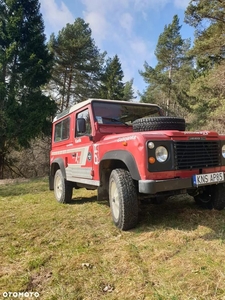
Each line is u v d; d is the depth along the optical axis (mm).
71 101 22516
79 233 3125
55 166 6035
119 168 3438
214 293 1675
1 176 15562
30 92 15055
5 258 2490
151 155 2730
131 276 1978
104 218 3771
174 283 1829
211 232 2793
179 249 2412
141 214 3736
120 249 2521
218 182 3014
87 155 4086
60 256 2463
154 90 29188
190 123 17797
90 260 2314
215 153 3158
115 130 4082
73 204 4973
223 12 12359
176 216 3506
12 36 14250
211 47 13203
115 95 24812
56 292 1829
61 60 20781
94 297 1752
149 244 2586
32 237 3086
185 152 2912
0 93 13320
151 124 3383
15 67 14844
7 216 4227
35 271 2186
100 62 23500
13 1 14742
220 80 13078
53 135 6145
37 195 6406
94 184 3820
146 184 2645
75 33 21078
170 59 27281
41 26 16297
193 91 16547
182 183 2785
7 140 14695
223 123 13688
